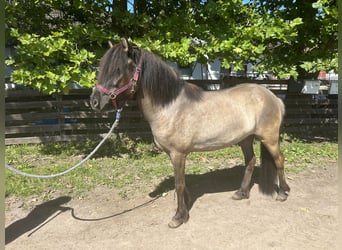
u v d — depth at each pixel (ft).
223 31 16.39
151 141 21.11
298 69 24.52
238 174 15.60
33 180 14.33
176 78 9.87
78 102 21.17
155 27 17.30
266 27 16.19
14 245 9.57
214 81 23.35
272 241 9.62
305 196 13.02
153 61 9.37
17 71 13.16
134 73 9.12
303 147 19.97
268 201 12.45
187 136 9.93
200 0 18.67
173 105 9.71
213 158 18.16
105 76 8.83
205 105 10.28
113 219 11.12
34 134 21.93
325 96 26.48
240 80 23.98
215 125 10.30
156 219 11.05
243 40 15.89
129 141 20.93
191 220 10.93
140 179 14.75
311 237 9.87
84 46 16.79
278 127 11.71
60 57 14.42
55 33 14.23
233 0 16.20
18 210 11.84
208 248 9.29
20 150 18.93
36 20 17.60
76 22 19.21
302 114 25.38
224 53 16.03
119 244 9.54
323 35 18.88
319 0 15.12
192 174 15.66
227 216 11.22
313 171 16.03
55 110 23.16
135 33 18.29
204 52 15.48
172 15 17.26
